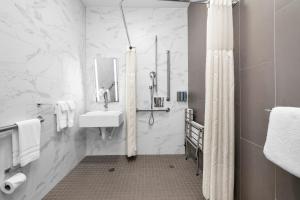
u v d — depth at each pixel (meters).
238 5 1.66
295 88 1.01
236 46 1.71
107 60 3.33
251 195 1.51
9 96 1.48
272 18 1.20
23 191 1.65
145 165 2.88
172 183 2.29
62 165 2.43
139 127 3.36
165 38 3.35
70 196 2.01
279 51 1.14
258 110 1.38
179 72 3.37
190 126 2.90
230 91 1.66
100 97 3.35
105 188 2.19
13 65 1.53
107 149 3.36
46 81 2.03
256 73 1.40
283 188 1.14
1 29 1.40
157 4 3.23
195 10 2.85
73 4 2.80
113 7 3.32
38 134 1.67
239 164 1.70
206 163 1.77
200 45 2.61
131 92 3.13
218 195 1.71
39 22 1.90
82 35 3.18
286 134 0.91
